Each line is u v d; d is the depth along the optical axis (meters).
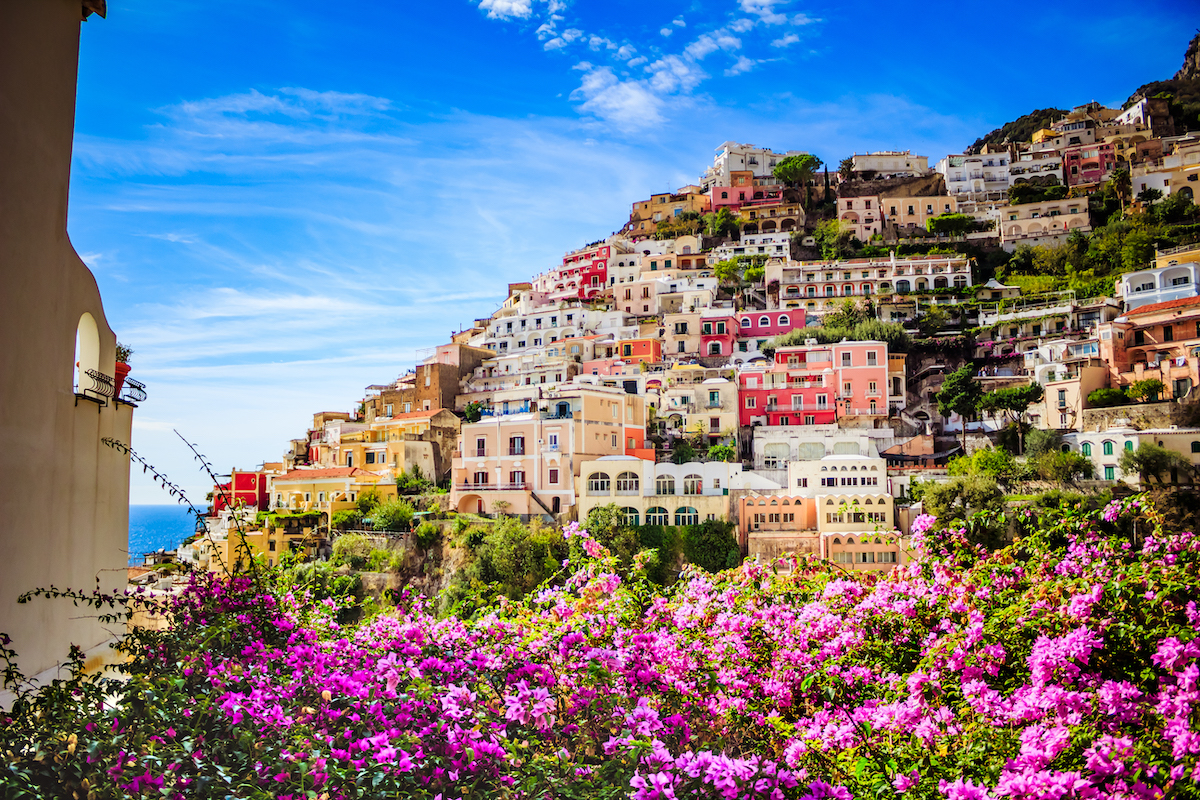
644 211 189.88
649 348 121.19
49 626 17.09
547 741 11.53
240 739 9.84
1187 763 9.35
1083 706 10.59
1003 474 77.50
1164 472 72.19
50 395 17.17
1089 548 14.60
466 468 84.50
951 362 112.69
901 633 14.24
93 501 19.72
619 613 15.46
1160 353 89.88
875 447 92.94
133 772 9.01
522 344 136.25
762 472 86.94
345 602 16.97
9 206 15.30
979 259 149.25
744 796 9.62
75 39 18.27
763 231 170.75
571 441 79.56
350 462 101.88
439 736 10.50
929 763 10.66
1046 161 176.50
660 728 11.44
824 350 105.06
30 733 10.01
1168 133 180.88
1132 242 129.25
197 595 14.28
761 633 14.91
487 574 68.25
